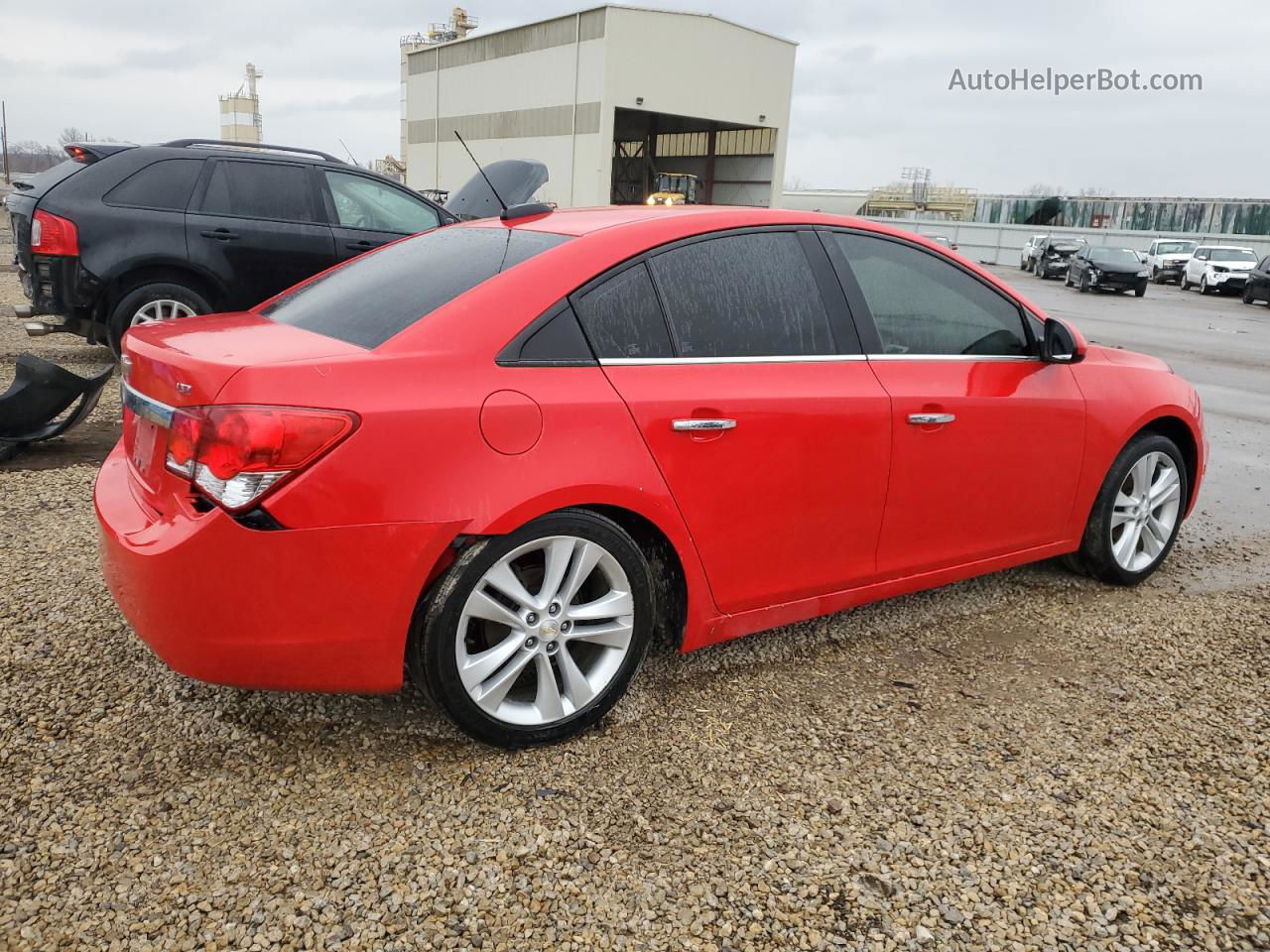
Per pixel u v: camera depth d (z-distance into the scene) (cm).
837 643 361
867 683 329
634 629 286
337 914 212
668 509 283
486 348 259
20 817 238
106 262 714
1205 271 3091
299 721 287
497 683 267
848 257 335
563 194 4288
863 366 327
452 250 314
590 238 288
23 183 775
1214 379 1136
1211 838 250
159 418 246
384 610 245
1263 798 268
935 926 217
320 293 319
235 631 237
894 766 279
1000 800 263
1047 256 3681
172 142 755
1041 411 370
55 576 378
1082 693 327
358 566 239
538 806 253
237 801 249
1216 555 483
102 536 261
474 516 248
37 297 722
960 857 240
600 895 222
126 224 718
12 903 210
